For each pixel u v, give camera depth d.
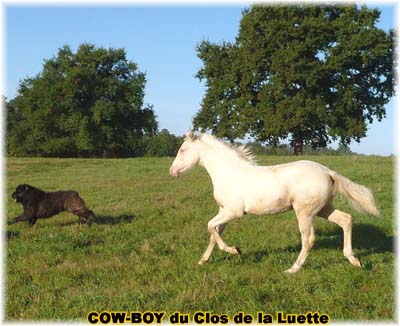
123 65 64.56
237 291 6.70
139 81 62.69
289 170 7.98
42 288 7.29
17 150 62.22
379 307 6.00
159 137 74.31
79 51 62.75
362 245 9.20
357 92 45.56
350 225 8.05
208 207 13.66
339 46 43.62
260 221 11.34
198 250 9.09
